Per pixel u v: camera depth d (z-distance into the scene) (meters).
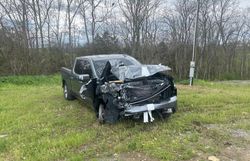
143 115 6.45
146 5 30.22
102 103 6.99
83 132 6.41
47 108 9.08
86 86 7.41
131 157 5.00
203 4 33.78
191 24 33.25
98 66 7.88
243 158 4.85
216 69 39.25
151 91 6.54
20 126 7.15
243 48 40.59
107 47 28.09
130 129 6.43
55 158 5.09
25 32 23.45
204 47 36.31
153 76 6.77
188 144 5.46
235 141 5.62
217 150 5.15
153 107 6.46
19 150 5.49
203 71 37.38
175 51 33.97
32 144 5.78
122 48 29.30
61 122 7.30
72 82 9.41
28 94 12.27
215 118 7.10
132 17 29.61
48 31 25.64
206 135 5.95
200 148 5.24
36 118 7.85
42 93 12.34
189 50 34.53
